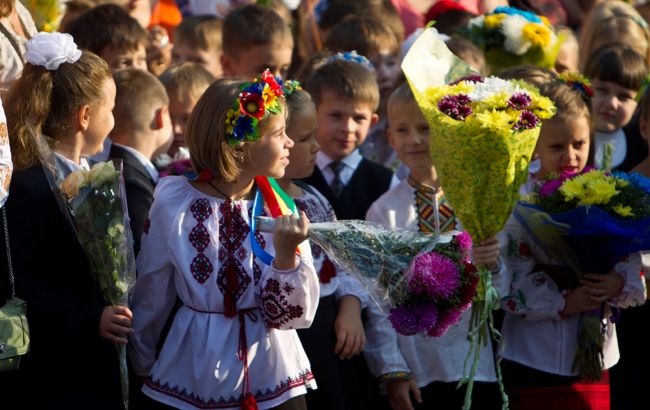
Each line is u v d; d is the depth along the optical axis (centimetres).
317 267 1020
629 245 1035
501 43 1413
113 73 1122
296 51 1692
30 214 861
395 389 1059
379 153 1395
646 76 1398
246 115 856
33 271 859
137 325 892
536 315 1066
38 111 891
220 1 1883
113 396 884
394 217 1084
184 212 879
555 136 1096
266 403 869
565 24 2023
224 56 1486
